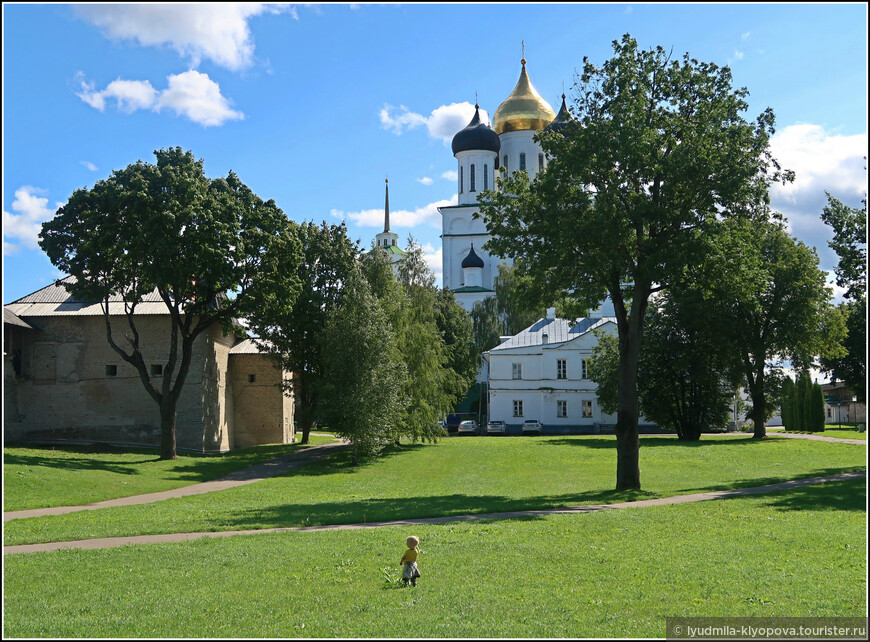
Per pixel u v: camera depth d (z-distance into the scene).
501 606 10.95
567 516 20.70
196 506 26.00
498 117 108.50
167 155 43.50
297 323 51.50
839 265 40.88
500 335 87.06
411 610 10.83
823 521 18.94
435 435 51.22
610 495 26.19
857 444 47.22
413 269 56.34
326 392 42.91
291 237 44.38
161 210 38.69
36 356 48.12
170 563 14.65
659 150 27.25
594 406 71.81
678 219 27.27
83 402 47.88
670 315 54.41
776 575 12.67
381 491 30.67
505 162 107.88
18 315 48.28
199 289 42.19
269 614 10.78
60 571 14.08
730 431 74.12
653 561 13.98
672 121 27.33
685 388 55.34
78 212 39.97
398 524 20.34
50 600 11.85
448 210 105.25
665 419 55.88
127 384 47.91
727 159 26.31
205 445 48.66
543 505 23.91
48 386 47.94
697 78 27.91
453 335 75.25
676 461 39.56
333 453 48.25
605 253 26.27
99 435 47.56
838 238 40.59
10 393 46.75
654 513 20.94
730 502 23.31
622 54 28.22
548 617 10.34
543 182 27.62
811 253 52.56
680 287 29.61
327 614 10.71
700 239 25.62
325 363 44.66
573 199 27.36
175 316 43.00
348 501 26.80
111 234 38.41
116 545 17.48
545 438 58.28
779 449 44.84
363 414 41.94
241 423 56.28
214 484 34.34
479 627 9.86
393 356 45.25
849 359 71.00
